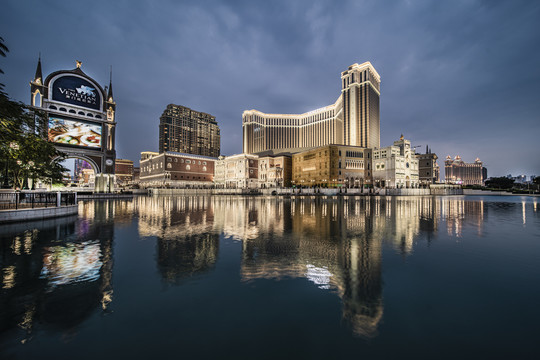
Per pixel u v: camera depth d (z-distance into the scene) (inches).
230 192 3772.1
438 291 229.5
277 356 139.3
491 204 1550.2
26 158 1021.8
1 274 276.2
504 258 336.2
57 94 2340.1
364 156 4131.4
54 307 200.8
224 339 157.1
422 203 1609.3
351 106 6294.3
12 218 685.9
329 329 168.2
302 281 255.4
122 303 207.3
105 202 1761.8
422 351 143.6
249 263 315.9
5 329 170.2
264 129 7844.5
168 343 153.3
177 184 4539.9
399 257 341.7
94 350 147.5
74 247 401.1
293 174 4638.3
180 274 276.5
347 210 1054.4
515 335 159.5
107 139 2608.3
